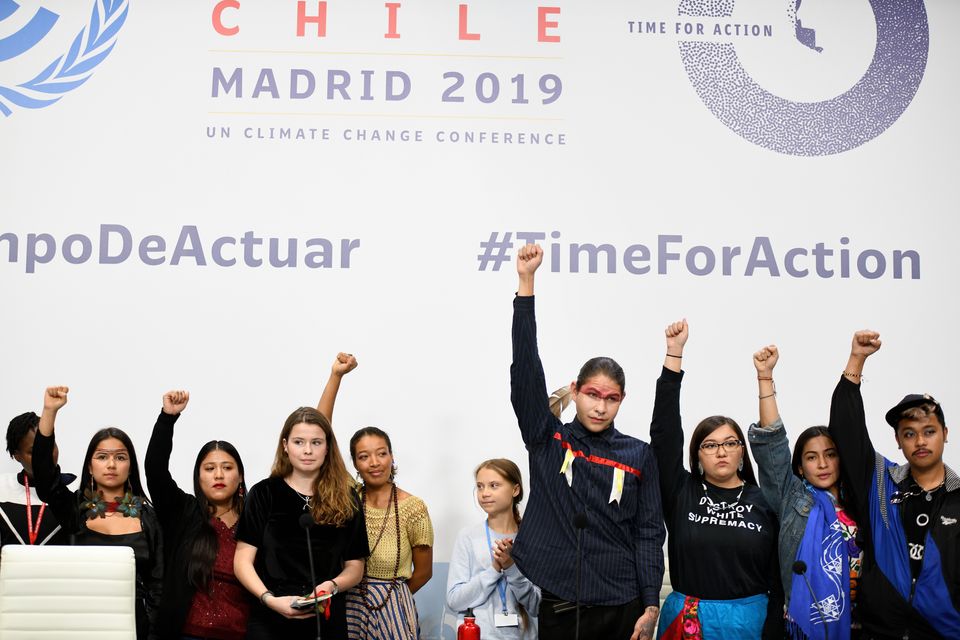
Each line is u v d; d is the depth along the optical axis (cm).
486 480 421
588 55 520
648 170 514
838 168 518
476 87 517
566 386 497
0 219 500
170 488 401
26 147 505
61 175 504
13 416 486
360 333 500
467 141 513
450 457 493
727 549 377
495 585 412
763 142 518
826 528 390
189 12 517
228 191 507
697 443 397
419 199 509
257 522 372
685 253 510
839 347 506
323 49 517
